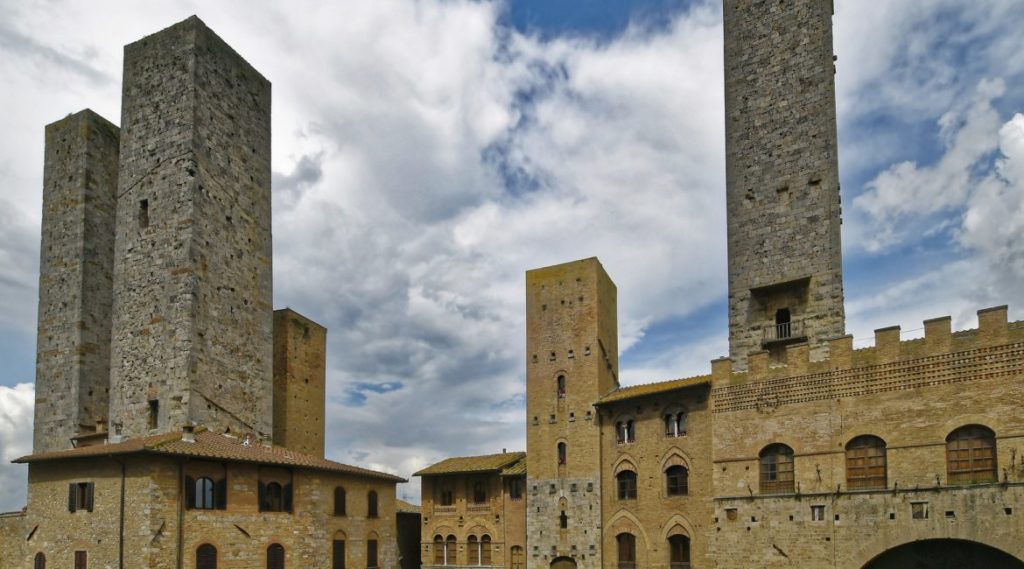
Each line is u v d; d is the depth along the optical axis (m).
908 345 44.53
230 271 59.62
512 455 71.31
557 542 60.06
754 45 59.44
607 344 65.06
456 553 68.44
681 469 54.19
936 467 42.34
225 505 48.22
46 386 62.00
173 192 57.38
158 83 59.97
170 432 52.16
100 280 64.12
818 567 45.50
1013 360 40.72
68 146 65.56
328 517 56.12
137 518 43.94
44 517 47.66
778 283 53.56
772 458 49.12
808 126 55.81
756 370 50.72
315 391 72.19
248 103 64.75
